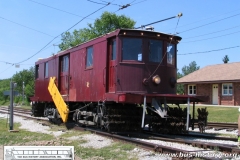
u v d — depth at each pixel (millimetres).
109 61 11305
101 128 11969
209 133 12656
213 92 35469
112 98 10695
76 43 49938
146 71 11016
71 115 15656
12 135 11469
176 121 11469
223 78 33656
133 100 10289
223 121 19562
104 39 11539
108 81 11289
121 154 7887
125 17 49312
